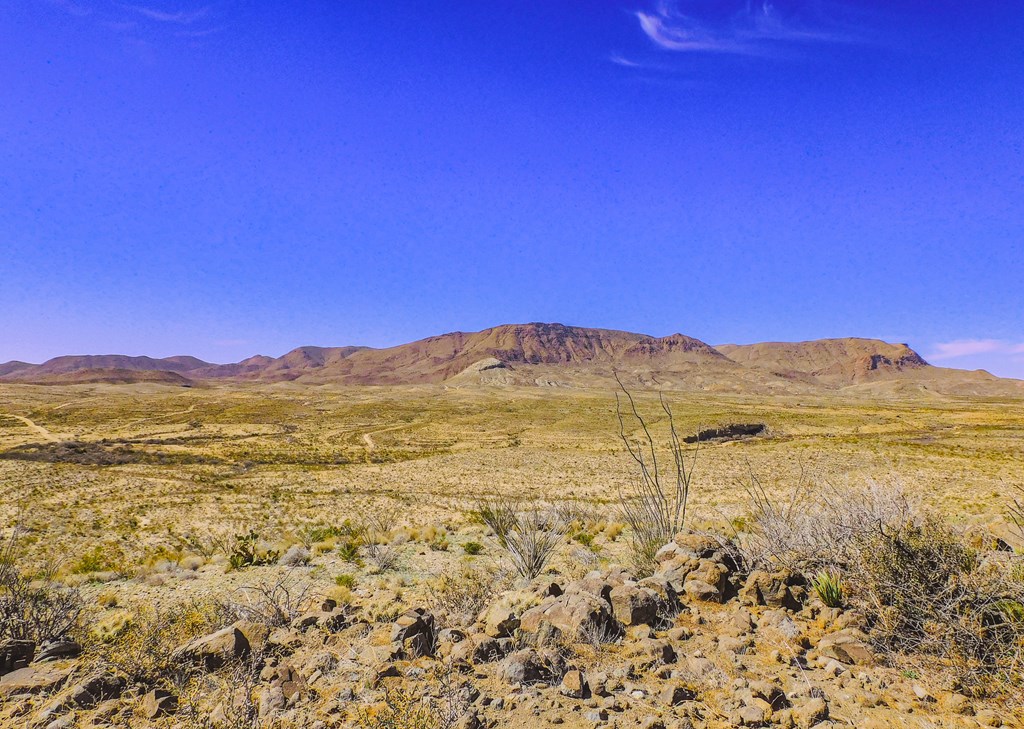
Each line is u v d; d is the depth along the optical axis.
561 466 61.97
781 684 4.29
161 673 4.50
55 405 147.12
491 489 43.84
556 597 5.80
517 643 4.96
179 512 32.16
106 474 53.78
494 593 6.91
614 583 6.39
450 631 5.30
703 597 6.20
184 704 3.99
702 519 14.66
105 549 18.39
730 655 4.80
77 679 4.49
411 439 105.75
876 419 112.25
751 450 67.62
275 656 4.88
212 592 9.22
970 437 79.00
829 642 4.81
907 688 4.20
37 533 23.20
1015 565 5.17
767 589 6.17
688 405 154.75
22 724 3.83
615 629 5.31
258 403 163.62
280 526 24.94
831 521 6.50
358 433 116.56
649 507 9.30
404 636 5.04
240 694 4.03
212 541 17.75
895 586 5.09
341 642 5.14
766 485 33.66
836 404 174.75
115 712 3.88
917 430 95.00
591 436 103.75
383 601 6.93
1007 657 4.27
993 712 3.78
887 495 6.18
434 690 4.09
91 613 7.67
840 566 6.21
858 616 5.35
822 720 3.75
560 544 12.09
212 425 123.75
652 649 4.78
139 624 6.18
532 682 4.29
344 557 12.30
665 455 66.69
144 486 46.47
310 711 3.83
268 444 93.94
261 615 6.30
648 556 8.22
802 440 84.12
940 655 4.60
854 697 4.06
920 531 5.52
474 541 14.45
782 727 3.69
